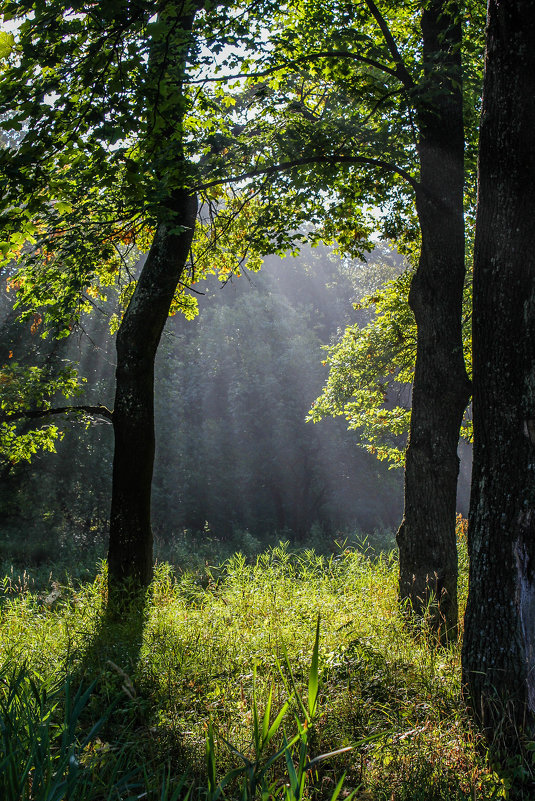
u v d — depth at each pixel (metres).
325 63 9.06
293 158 8.21
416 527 8.41
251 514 31.72
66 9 4.70
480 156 5.07
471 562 4.93
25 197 5.15
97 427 26.41
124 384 9.86
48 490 24.69
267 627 7.02
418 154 9.15
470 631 4.86
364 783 3.92
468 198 11.52
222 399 32.25
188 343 33.66
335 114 8.59
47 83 5.00
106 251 8.38
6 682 3.99
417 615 7.53
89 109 5.12
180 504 30.23
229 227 11.30
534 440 4.64
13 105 4.98
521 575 4.63
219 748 4.21
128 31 5.25
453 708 4.85
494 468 4.80
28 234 5.60
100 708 5.10
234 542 28.27
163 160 7.18
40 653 6.55
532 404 4.65
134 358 9.81
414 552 8.38
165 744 4.29
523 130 4.80
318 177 8.55
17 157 5.01
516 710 4.48
